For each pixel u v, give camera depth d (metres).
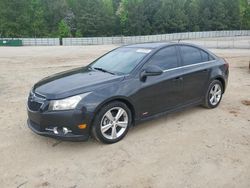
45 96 4.23
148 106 4.93
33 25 69.31
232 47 32.28
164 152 4.26
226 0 81.69
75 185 3.49
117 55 5.60
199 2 80.62
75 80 4.63
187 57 5.72
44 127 4.23
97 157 4.14
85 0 70.50
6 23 67.31
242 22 85.31
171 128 5.18
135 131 5.04
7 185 3.50
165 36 61.19
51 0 71.38
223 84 6.51
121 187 3.44
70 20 72.19
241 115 5.91
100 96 4.27
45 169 3.84
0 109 6.44
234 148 4.38
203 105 6.26
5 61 17.19
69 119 4.10
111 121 4.48
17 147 4.48
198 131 5.04
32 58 19.38
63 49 31.11
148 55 5.11
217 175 3.65
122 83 4.58
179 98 5.46
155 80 4.95
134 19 72.88
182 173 3.70
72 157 4.15
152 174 3.69
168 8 74.00
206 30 80.25
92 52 25.64
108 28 73.62
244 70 12.51
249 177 3.61
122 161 4.02
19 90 8.48
